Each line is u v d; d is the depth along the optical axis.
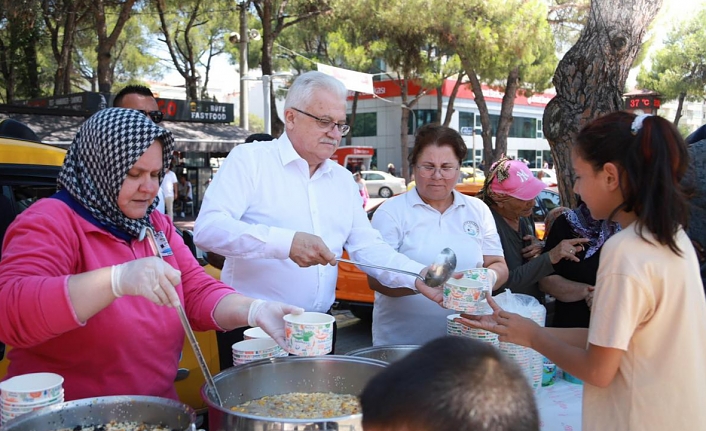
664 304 1.44
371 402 0.80
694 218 2.53
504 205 3.21
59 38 20.30
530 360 2.20
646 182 1.44
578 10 14.95
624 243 1.47
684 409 1.45
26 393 1.43
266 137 3.69
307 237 2.21
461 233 2.81
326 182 2.59
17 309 1.42
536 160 40.28
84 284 1.43
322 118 2.41
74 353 1.67
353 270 6.13
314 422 1.28
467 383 0.77
